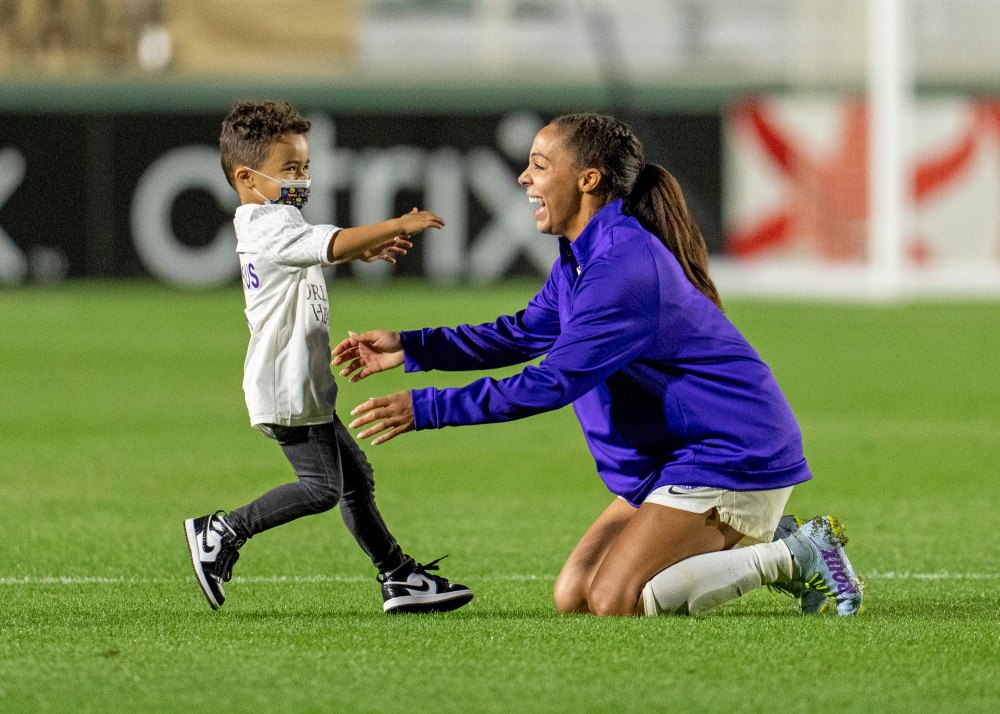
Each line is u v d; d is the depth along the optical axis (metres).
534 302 18.09
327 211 72.50
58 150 71.56
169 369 46.59
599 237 16.59
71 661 14.37
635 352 16.23
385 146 72.62
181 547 22.19
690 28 79.75
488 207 73.12
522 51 80.00
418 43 79.81
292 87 72.12
